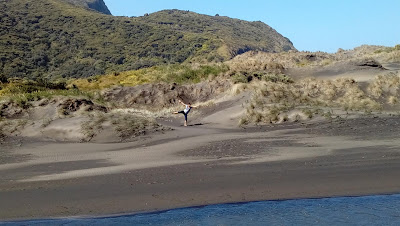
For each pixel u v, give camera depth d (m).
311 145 12.06
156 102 24.25
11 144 14.34
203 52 101.75
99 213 7.18
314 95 20.92
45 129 15.74
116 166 10.67
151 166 10.45
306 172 9.14
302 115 16.78
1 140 14.84
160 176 9.36
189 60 94.25
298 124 15.91
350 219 6.55
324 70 28.64
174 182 8.84
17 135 15.52
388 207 7.05
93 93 25.14
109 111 20.00
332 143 12.15
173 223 6.61
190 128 16.95
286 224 6.31
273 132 14.88
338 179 8.56
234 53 103.56
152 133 15.29
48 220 6.86
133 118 16.94
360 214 6.75
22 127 16.06
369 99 19.72
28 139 15.04
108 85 32.00
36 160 11.95
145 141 14.30
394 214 6.73
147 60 89.38
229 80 24.64
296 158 10.46
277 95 20.03
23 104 19.28
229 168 9.80
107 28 108.56
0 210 7.43
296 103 19.00
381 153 10.41
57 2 122.56
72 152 12.96
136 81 32.03
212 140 13.86
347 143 12.01
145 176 9.43
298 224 6.33
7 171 10.63
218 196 7.91
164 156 11.73
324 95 20.83
